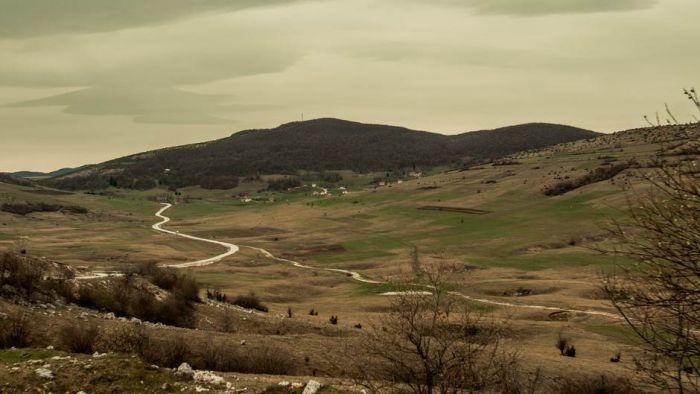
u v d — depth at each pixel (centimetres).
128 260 11681
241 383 1546
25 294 2941
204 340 2820
